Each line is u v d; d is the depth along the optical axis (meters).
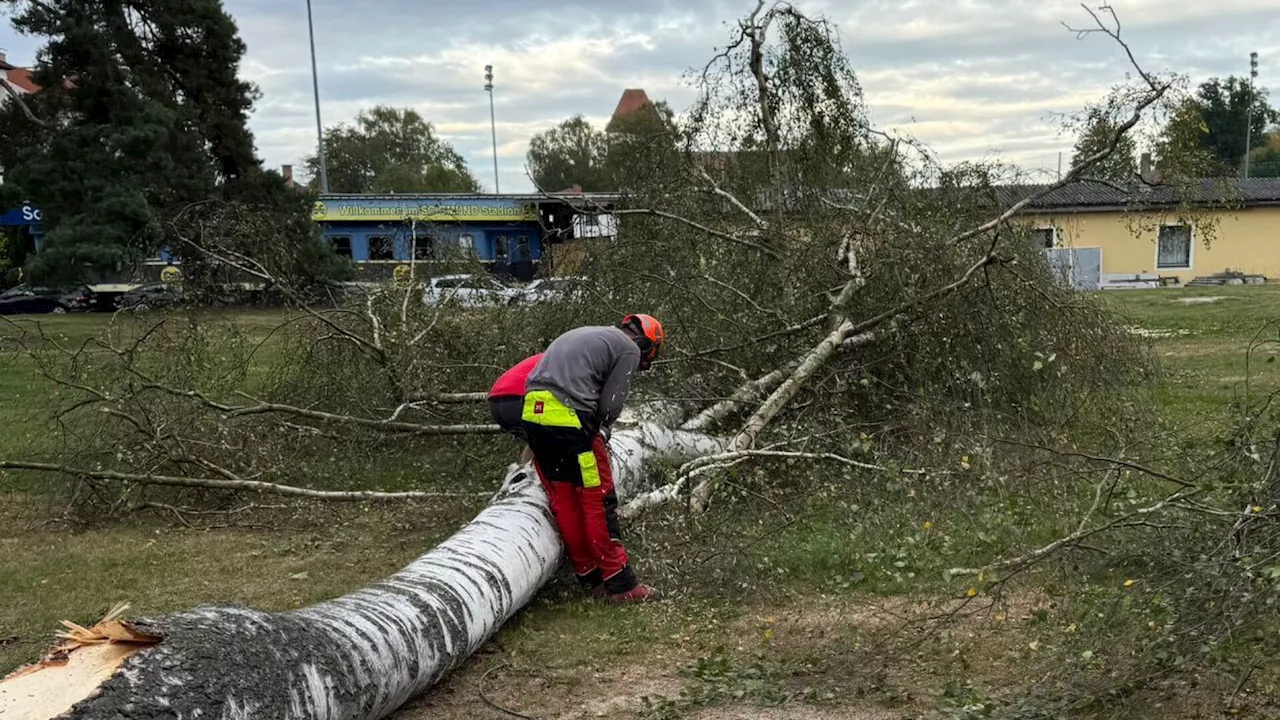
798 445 5.43
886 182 7.14
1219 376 9.10
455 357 6.71
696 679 3.28
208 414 5.79
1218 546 2.88
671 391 5.90
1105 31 6.06
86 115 20.98
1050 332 6.29
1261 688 2.87
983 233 6.80
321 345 6.43
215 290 7.11
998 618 3.50
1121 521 3.22
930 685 3.12
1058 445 5.18
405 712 3.10
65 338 6.94
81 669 2.25
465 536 3.78
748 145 8.07
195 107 23.86
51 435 6.27
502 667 3.43
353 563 4.71
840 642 3.47
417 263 7.68
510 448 5.80
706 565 4.18
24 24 20.72
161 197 20.95
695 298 6.30
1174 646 2.67
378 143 71.50
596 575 4.14
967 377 5.68
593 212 7.26
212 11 24.34
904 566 3.86
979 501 4.12
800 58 8.10
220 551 4.91
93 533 5.24
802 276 6.57
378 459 6.24
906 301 5.88
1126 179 6.61
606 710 3.09
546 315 7.06
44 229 20.73
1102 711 2.77
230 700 2.28
